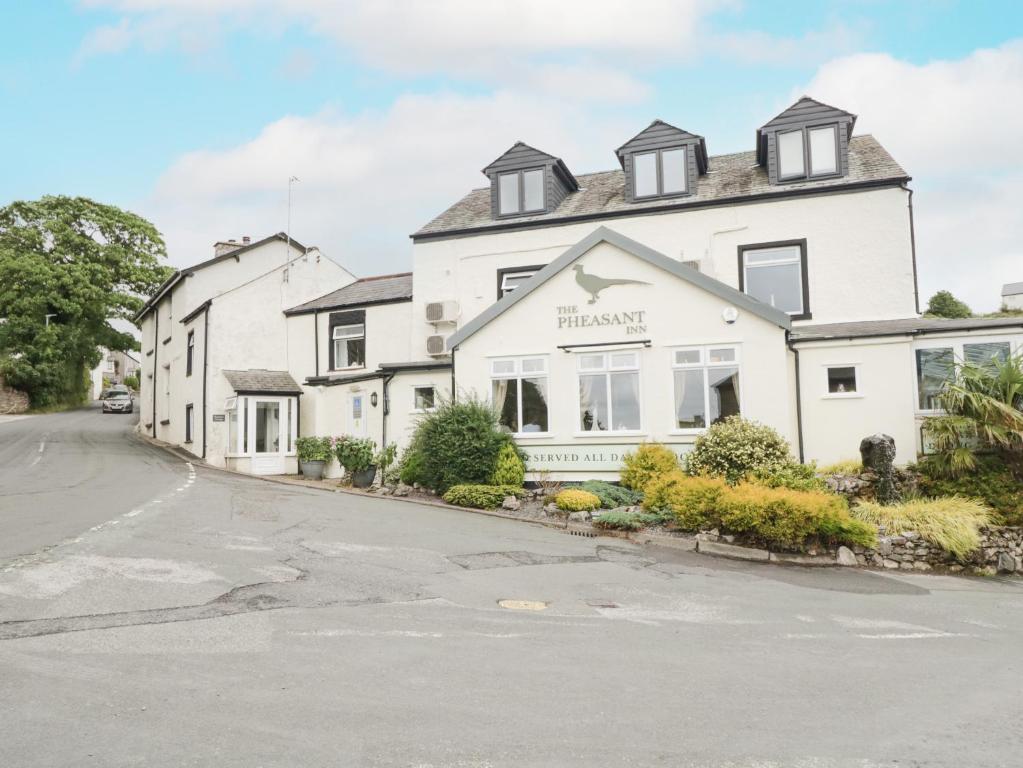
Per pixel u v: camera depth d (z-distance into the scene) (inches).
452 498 645.9
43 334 1936.5
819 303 771.4
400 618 301.7
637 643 282.8
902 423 666.8
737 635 301.6
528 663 251.9
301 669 236.5
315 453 891.4
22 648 247.6
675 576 420.8
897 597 396.2
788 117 806.5
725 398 665.0
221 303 1043.9
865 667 262.5
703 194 831.7
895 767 180.4
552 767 174.7
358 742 185.3
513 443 697.6
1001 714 217.9
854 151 836.6
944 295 1582.2
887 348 675.4
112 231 2049.7
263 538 448.8
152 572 352.5
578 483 695.1
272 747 181.3
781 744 191.6
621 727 199.5
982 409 565.3
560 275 723.4
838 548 495.2
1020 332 645.9
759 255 799.7
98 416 1939.0
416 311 927.7
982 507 527.8
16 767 168.2
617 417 693.9
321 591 337.4
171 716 197.9
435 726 196.2
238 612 297.9
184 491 661.3
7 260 1883.6
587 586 382.3
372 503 642.8
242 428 974.4
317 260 1135.6
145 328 1588.3
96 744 180.9
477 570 402.6
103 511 527.8
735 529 509.0
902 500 570.6
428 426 697.6
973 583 452.1
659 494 586.2
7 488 666.8
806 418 691.4
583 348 703.1
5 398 1964.8
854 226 768.9
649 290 692.7
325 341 1043.9
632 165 864.3
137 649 250.1
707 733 197.2
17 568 351.9
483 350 740.7
